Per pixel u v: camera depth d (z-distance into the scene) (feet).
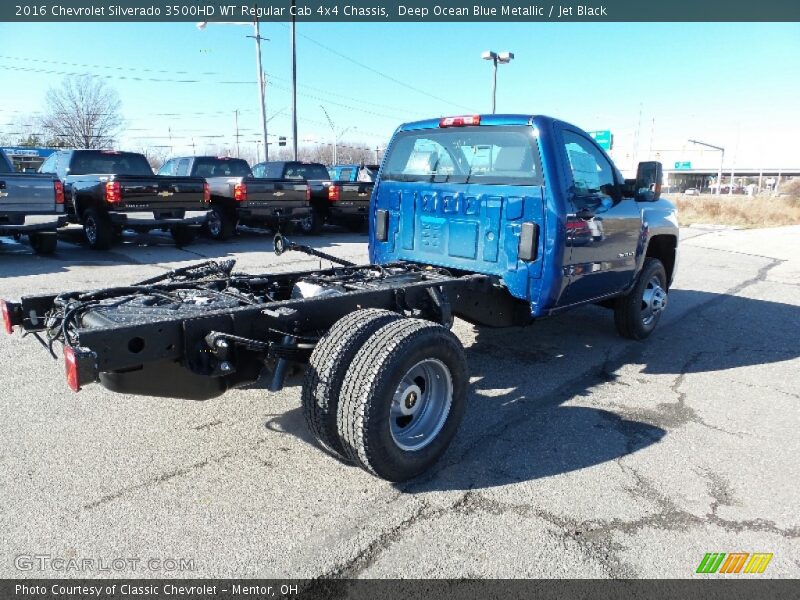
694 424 14.12
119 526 9.54
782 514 10.39
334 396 10.50
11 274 29.12
